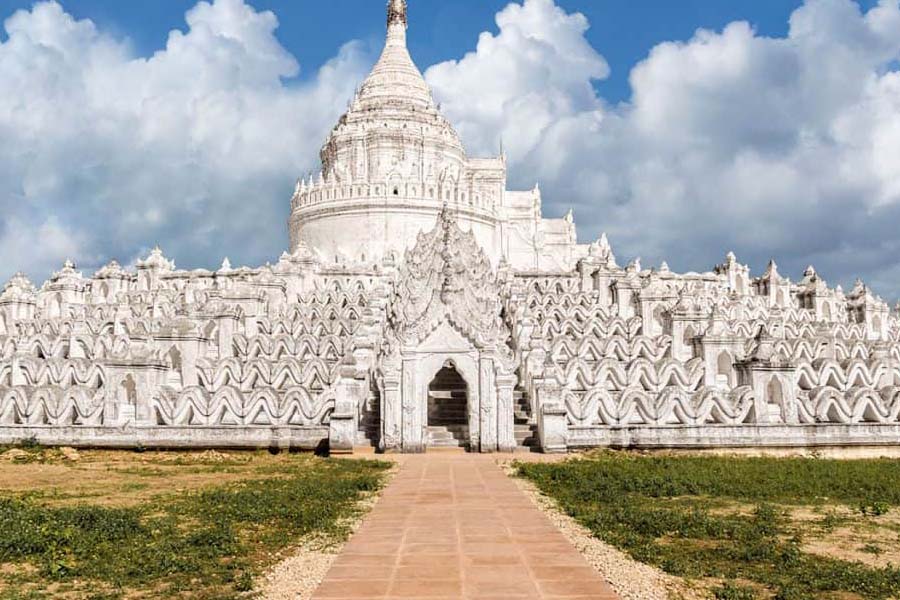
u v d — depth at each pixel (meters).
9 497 22.09
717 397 35.34
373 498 21.27
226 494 21.64
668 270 65.94
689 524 17.67
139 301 57.50
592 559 14.61
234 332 45.72
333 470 27.52
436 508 19.66
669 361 40.41
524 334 41.28
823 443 34.56
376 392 37.47
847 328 56.19
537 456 31.19
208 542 16.05
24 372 43.00
